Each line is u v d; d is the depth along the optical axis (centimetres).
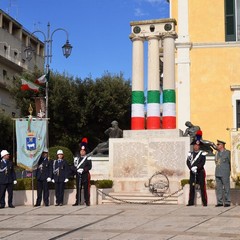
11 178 1480
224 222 1041
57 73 3691
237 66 2403
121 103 3725
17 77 3859
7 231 1034
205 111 2400
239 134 1595
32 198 1509
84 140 1534
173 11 2492
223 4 2450
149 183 1616
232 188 1414
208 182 1482
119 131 1878
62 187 1498
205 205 1366
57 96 3531
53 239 927
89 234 962
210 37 2441
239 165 1580
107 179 1739
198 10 2466
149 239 881
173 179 1620
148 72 1778
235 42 2408
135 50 1786
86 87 3688
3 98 4716
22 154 1527
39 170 1508
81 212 1295
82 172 1474
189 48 2445
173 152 1634
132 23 1803
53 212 1318
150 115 1748
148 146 1666
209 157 1775
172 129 1689
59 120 3612
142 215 1192
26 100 3666
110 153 1706
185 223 1042
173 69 1767
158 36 1773
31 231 1023
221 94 2398
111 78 3772
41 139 1530
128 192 1620
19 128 1542
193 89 2423
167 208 1323
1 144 4009
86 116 3634
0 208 1447
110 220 1130
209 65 2423
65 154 1981
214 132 2380
